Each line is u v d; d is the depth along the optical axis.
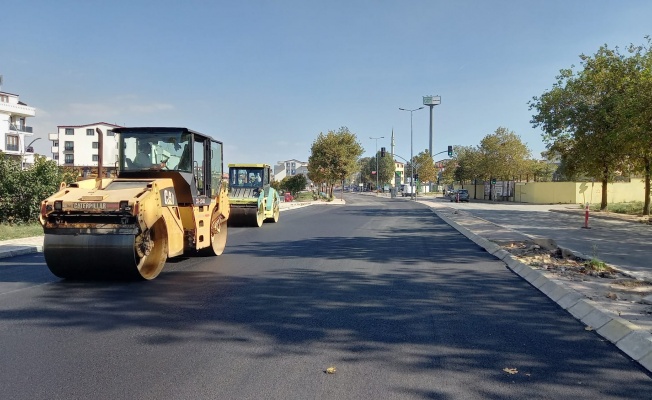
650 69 24.48
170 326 6.29
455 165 96.50
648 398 4.21
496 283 9.16
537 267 10.09
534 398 4.20
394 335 5.94
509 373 4.75
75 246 8.52
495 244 14.18
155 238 9.51
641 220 26.39
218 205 12.34
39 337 5.85
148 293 8.19
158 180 9.45
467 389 4.38
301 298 7.85
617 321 5.96
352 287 8.71
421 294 8.18
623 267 10.73
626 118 22.94
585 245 15.17
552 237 17.66
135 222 8.62
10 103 61.34
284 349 5.43
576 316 6.81
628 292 7.67
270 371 4.79
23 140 63.06
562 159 37.19
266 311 7.03
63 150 71.69
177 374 4.71
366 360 5.10
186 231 10.72
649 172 30.25
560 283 8.35
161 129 10.52
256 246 14.72
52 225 8.67
